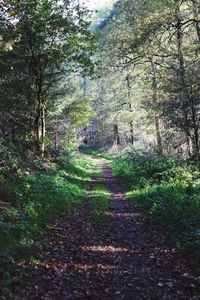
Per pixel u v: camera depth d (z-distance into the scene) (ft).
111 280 27.32
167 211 43.34
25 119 93.04
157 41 94.38
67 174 87.71
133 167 97.09
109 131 261.44
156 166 82.28
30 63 86.79
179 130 101.04
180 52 90.58
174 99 95.86
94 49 88.48
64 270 28.66
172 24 86.94
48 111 110.42
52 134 130.82
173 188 55.52
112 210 54.19
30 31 81.56
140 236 39.37
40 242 33.42
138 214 50.39
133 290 25.54
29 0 74.54
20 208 39.93
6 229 32.24
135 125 176.35
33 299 23.21
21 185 48.85
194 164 79.61
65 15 83.76
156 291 25.22
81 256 32.45
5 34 76.43
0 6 61.16
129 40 98.68
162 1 85.25
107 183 91.30
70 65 90.84
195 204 43.55
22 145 90.38
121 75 153.28
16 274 26.08
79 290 25.34
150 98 113.50
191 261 29.81
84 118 125.29
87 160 165.27
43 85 97.45
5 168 52.49
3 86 87.66
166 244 35.37
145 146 155.74
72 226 42.75
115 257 32.63
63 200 53.42
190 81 84.23
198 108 91.86
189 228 35.94
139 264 30.71
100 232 41.34
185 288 25.30
